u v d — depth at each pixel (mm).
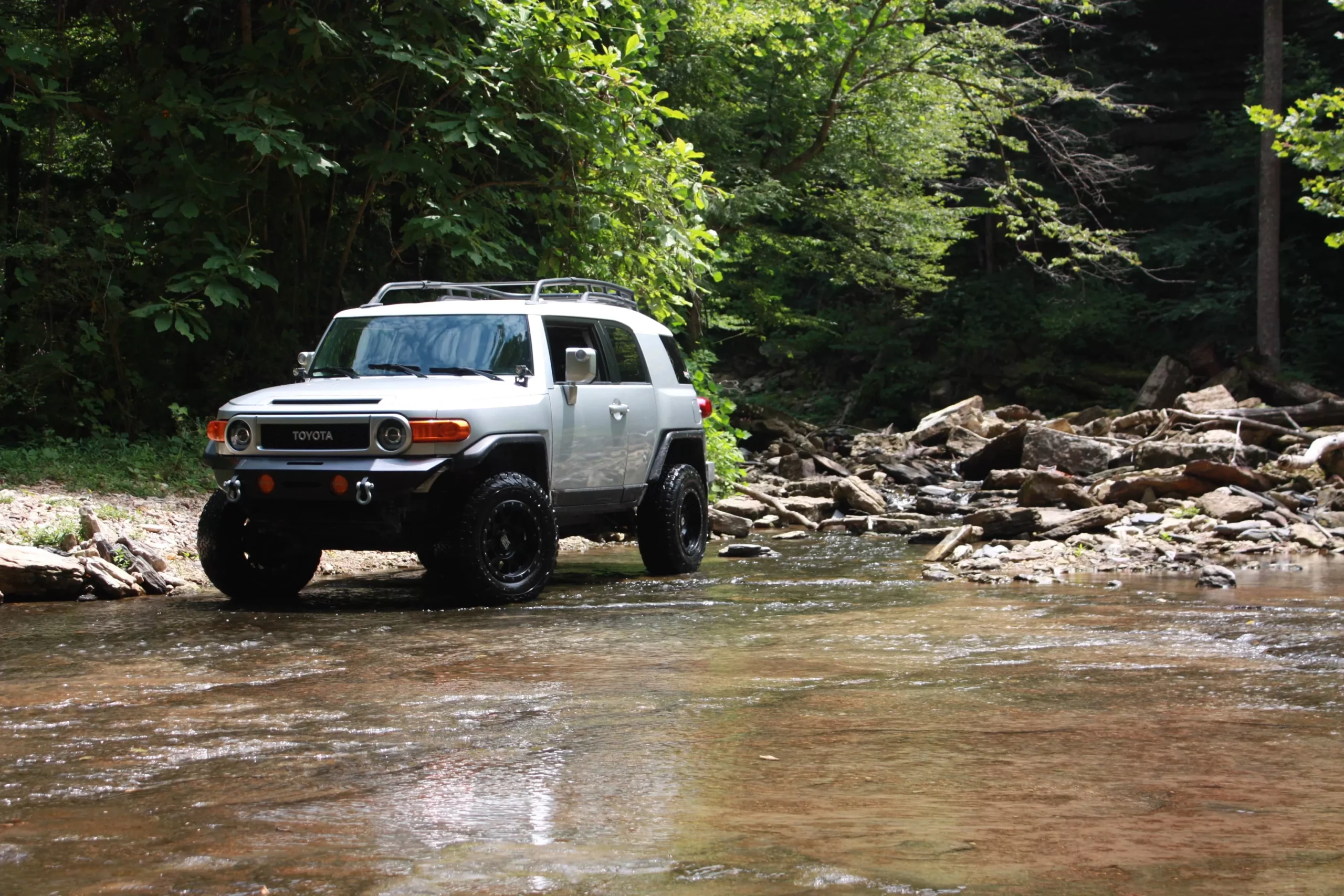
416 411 7594
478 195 13516
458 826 3176
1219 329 33188
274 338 13961
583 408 8672
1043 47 32719
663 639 6445
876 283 26438
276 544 8445
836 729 4332
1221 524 11500
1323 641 6176
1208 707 4672
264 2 13383
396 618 7277
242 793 3518
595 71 13406
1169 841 3008
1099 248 26766
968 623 6926
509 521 7973
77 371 13844
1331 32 32906
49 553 8406
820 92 22859
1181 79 34875
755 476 19094
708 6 19672
